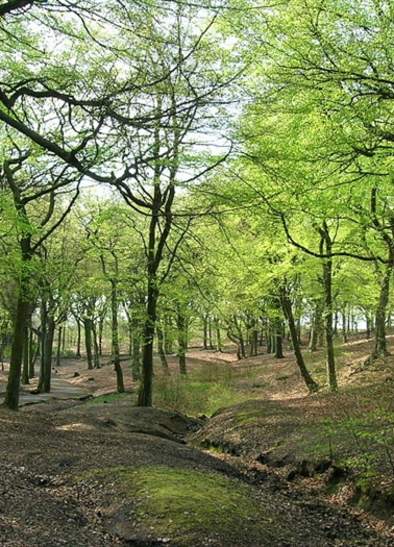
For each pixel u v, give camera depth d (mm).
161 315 23312
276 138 11688
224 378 34562
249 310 29172
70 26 7848
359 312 36688
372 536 8812
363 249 18000
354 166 12383
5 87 11125
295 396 24859
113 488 9445
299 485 11680
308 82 10797
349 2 10039
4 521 7348
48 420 17453
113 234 25094
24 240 17906
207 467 12266
